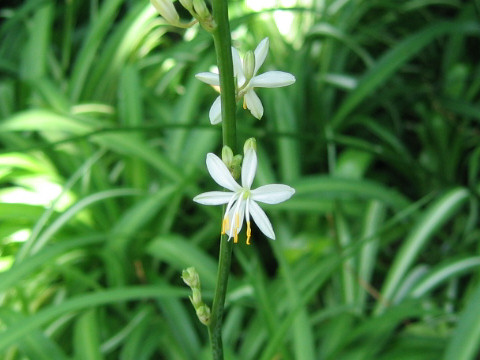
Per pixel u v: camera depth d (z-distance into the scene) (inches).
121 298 9.7
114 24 22.0
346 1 18.6
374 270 14.4
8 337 8.9
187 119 14.5
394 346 10.8
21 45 19.8
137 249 13.0
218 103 5.4
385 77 14.9
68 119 13.6
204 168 14.0
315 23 18.0
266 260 15.2
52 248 10.7
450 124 16.8
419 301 10.8
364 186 12.8
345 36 16.2
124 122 14.4
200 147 14.1
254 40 18.3
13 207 12.0
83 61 16.7
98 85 17.1
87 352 9.9
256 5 19.9
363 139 18.0
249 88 5.3
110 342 11.1
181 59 16.9
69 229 13.0
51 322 11.3
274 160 16.5
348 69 19.2
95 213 13.3
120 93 14.9
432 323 11.7
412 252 11.7
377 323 10.1
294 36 20.0
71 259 12.7
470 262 11.4
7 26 17.9
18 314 10.3
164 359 12.1
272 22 18.2
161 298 11.9
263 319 10.5
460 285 14.4
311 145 16.4
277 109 14.9
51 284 13.1
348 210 13.9
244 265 10.6
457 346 8.6
